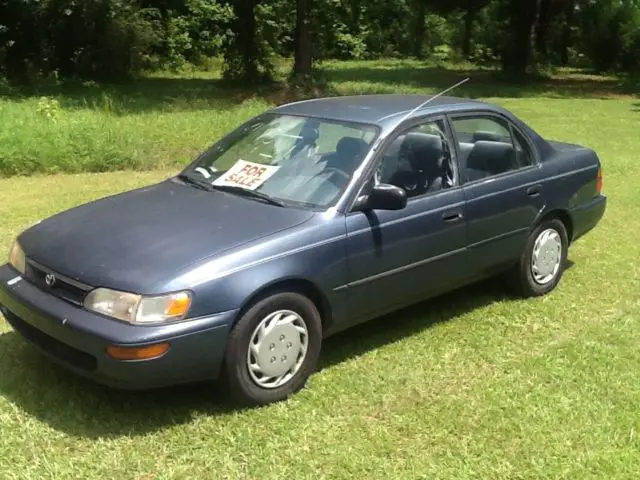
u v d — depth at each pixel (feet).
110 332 12.35
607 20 108.99
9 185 31.48
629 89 90.63
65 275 13.32
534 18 99.30
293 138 16.76
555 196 19.44
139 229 14.24
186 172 17.39
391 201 15.03
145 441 12.71
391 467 12.26
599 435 13.30
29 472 11.78
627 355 16.57
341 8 96.07
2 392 14.11
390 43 138.41
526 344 17.08
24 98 67.10
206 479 11.80
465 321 18.22
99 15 83.56
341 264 14.69
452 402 14.33
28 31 82.99
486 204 17.57
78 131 36.68
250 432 13.07
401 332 17.49
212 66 110.01
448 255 16.88
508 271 19.33
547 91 87.20
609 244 24.70
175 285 12.66
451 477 12.03
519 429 13.44
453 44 131.54
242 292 13.11
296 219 14.55
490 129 18.37
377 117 16.58
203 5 106.83
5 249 22.31
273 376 13.93
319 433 13.14
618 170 36.52
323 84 81.82
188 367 12.80
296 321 14.14
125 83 87.71
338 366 15.66
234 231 14.05
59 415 13.39
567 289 20.54
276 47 91.97
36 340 13.78
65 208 27.48
